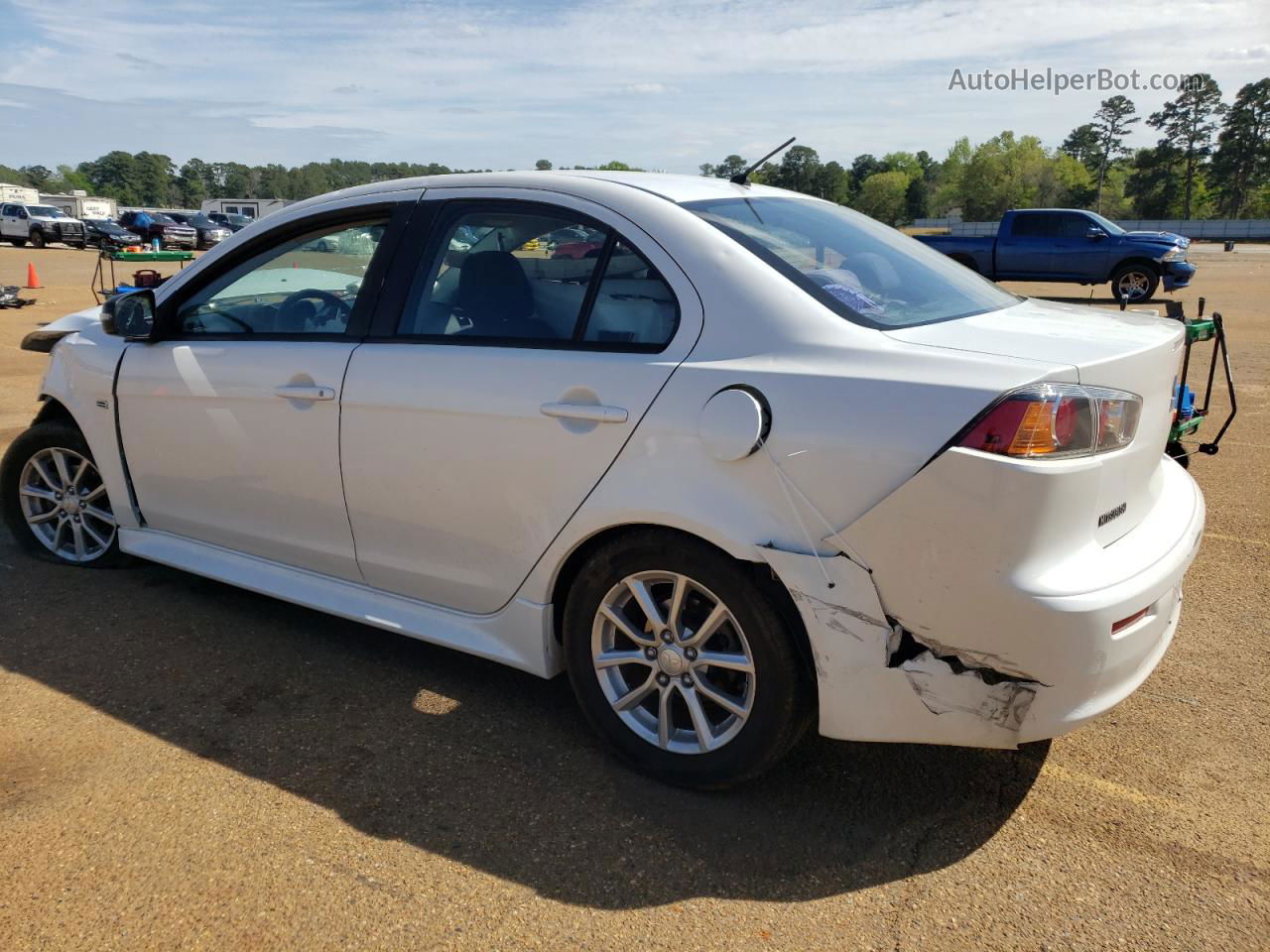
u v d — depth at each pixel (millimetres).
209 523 3713
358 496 3195
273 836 2549
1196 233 72688
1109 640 2293
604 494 2664
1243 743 3018
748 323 2555
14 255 33156
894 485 2289
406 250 3166
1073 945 2199
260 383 3344
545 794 2754
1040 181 114375
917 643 2375
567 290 2852
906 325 2582
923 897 2352
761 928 2248
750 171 3361
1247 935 2225
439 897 2336
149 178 191875
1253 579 4332
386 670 3494
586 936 2219
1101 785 2807
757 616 2512
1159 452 2682
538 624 2934
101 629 3773
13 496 4430
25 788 2736
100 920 2246
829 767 2904
